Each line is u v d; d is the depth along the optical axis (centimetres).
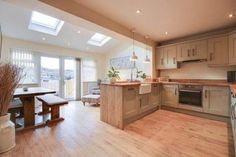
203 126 287
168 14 281
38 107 454
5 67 197
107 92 307
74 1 238
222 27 354
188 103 373
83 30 457
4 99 198
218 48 345
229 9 258
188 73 434
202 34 400
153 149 197
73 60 607
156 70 491
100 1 237
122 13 279
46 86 524
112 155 182
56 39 486
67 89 592
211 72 388
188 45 400
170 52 445
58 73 560
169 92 414
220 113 317
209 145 207
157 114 379
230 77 341
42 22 424
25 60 464
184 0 228
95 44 593
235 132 168
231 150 193
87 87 643
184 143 214
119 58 643
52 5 212
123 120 277
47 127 280
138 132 257
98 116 358
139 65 557
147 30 375
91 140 224
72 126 287
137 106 323
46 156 179
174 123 306
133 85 303
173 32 391
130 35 371
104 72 714
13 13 326
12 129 200
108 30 310
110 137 236
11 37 429
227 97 307
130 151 192
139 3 241
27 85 463
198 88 353
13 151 190
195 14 279
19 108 284
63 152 188
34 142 216
